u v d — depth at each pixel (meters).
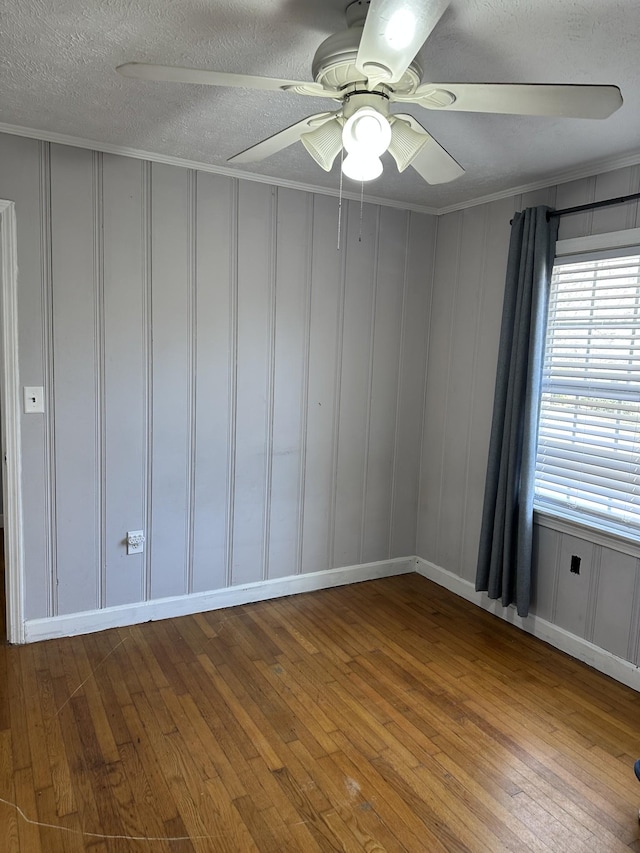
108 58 1.95
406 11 1.12
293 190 3.36
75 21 1.72
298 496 3.63
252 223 3.26
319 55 1.46
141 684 2.64
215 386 3.27
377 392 3.83
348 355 3.69
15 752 2.17
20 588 2.90
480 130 2.46
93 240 2.86
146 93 2.22
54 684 2.61
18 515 2.85
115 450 3.04
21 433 2.81
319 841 1.83
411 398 3.97
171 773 2.09
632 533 2.76
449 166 1.97
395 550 4.07
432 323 3.95
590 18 1.64
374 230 3.67
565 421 3.08
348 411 3.74
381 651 3.02
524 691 2.69
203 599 3.40
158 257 3.02
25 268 2.72
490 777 2.13
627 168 2.75
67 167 2.75
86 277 2.86
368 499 3.91
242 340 3.31
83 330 2.89
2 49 1.89
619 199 2.75
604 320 2.88
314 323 3.54
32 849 1.77
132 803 1.95
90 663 2.80
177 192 3.03
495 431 3.28
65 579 3.00
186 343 3.15
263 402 3.43
